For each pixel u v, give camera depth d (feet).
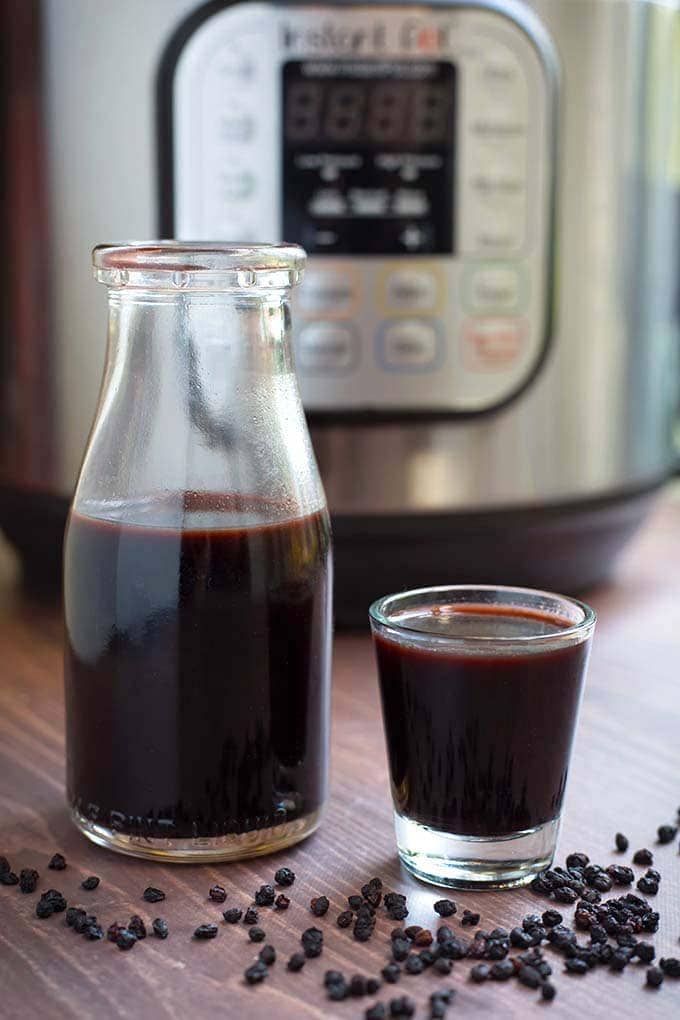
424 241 2.04
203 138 2.01
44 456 2.15
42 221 2.10
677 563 2.46
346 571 2.11
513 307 2.07
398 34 1.99
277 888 1.54
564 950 1.44
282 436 1.57
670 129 2.23
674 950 1.45
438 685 1.51
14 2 2.07
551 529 2.14
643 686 1.98
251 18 1.98
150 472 1.55
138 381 1.56
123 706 1.55
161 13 1.99
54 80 2.06
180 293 1.54
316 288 2.03
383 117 2.01
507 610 1.62
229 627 1.54
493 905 1.51
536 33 2.02
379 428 2.07
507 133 2.03
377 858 1.59
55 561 2.24
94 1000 1.37
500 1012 1.37
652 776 1.75
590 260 2.12
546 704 1.52
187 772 1.55
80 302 2.10
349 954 1.44
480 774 1.52
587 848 1.61
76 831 1.64
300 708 1.58
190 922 1.48
